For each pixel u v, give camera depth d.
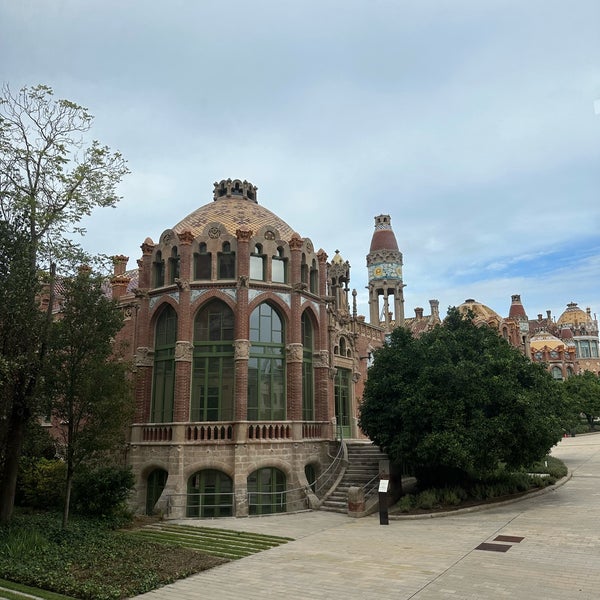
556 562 13.36
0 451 18.30
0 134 19.70
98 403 18.16
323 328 30.72
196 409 26.61
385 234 57.47
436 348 23.84
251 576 13.19
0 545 15.34
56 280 20.27
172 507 24.20
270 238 29.09
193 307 27.42
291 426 27.02
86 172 20.88
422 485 26.16
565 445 53.12
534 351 98.75
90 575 13.08
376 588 11.73
